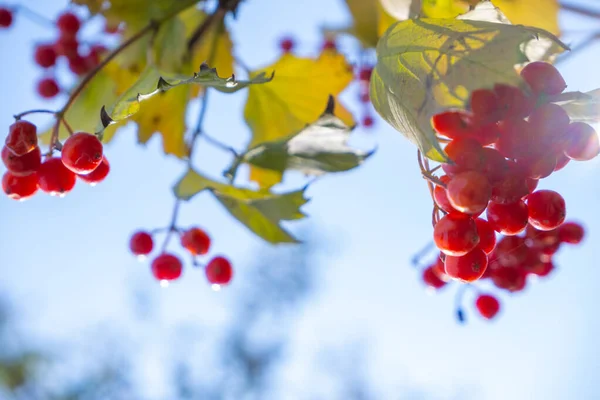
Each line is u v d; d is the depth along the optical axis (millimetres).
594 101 331
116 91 421
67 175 370
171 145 427
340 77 434
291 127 437
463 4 385
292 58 431
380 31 457
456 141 335
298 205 400
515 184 336
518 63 328
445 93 333
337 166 398
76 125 421
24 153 365
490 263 403
